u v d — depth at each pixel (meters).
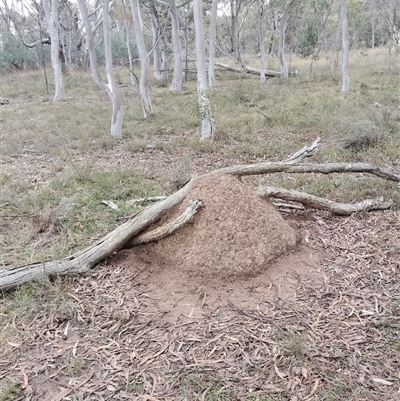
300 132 7.54
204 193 3.33
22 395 2.17
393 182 4.64
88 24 7.21
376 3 25.72
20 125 8.80
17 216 4.27
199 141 7.07
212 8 14.64
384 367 2.21
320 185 4.72
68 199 4.30
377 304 2.72
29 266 3.16
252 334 2.50
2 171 5.88
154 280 3.07
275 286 2.93
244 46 30.19
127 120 9.06
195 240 3.11
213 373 2.23
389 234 3.59
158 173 5.56
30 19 24.78
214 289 2.92
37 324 2.70
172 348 2.43
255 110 9.48
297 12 20.77
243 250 3.05
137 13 8.80
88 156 6.57
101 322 2.69
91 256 3.24
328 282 2.96
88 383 2.22
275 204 4.16
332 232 3.66
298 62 23.25
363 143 6.23
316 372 2.20
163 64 18.94
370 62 19.45
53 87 15.50
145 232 3.39
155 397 2.10
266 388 2.12
